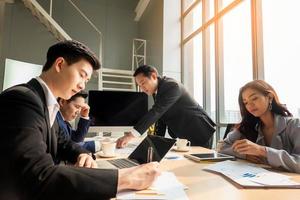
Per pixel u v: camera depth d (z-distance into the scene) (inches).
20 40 224.7
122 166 47.0
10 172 25.2
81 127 77.7
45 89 33.8
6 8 223.0
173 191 31.1
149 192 30.3
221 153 60.6
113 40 255.8
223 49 139.6
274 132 54.9
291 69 92.7
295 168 41.9
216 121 137.8
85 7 251.9
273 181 35.3
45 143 30.9
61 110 69.7
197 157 54.9
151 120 82.4
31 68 191.2
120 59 254.8
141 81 88.0
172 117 92.6
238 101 62.7
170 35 189.0
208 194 30.7
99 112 125.0
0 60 214.7
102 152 61.7
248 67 114.6
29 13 228.1
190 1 186.2
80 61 35.0
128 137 78.3
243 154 50.5
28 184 25.2
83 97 74.9
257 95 57.0
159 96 85.7
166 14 190.2
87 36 247.3
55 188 25.6
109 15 258.5
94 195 26.7
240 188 33.1
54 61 35.0
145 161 51.3
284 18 97.3
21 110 27.5
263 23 108.4
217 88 139.6
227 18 136.0
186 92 93.5
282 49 97.3
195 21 176.6
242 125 62.3
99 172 28.7
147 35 230.5
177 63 187.5
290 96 92.3
